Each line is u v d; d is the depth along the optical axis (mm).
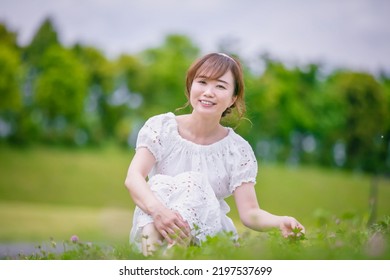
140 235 3373
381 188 36719
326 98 44188
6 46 43688
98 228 24172
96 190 37281
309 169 41312
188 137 3873
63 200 36000
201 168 3805
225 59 3771
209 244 2967
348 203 35469
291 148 43188
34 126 42781
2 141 42031
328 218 4926
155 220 3271
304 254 2840
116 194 37125
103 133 44344
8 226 24984
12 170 38812
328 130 43469
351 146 42812
